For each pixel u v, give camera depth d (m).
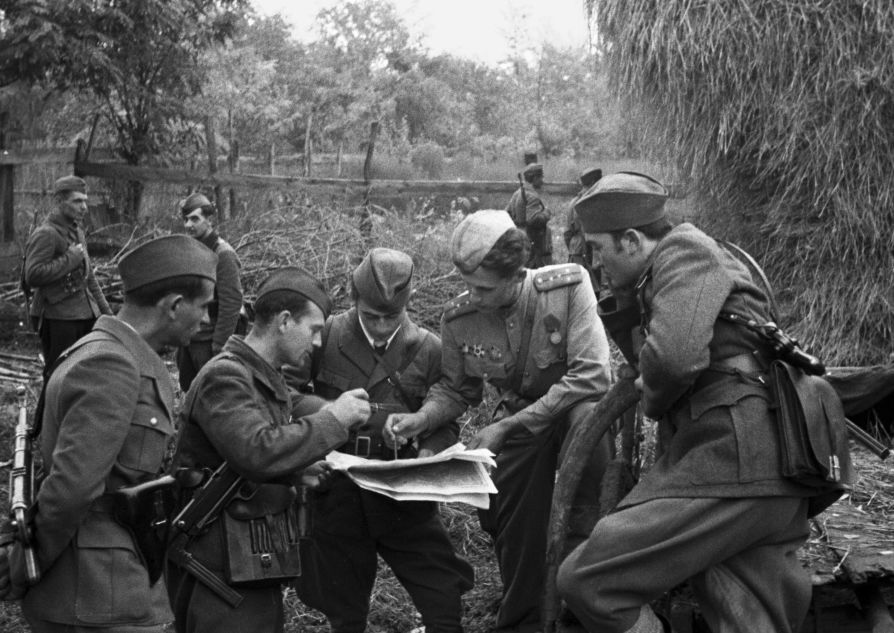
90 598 3.03
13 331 10.48
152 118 13.36
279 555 3.46
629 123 8.78
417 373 4.16
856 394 4.95
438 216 13.31
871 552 4.08
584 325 4.11
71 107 14.23
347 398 3.49
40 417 3.25
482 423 6.79
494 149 24.16
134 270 3.21
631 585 3.16
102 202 12.95
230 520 3.41
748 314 3.22
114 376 3.04
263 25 23.12
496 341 4.14
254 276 9.99
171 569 3.47
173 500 3.37
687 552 3.13
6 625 4.78
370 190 12.28
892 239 7.51
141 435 3.12
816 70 7.73
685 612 4.00
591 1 8.75
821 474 3.13
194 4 13.07
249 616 3.43
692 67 8.02
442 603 4.11
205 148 14.79
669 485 3.19
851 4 7.59
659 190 3.41
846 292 7.60
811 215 7.80
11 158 12.00
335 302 9.62
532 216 10.88
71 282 7.40
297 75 22.27
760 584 3.20
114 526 3.10
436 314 9.30
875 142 7.54
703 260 3.19
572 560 3.25
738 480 3.11
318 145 20.91
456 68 26.17
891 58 7.49
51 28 11.54
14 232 12.09
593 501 4.14
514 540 4.30
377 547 4.20
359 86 23.28
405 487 3.61
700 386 3.20
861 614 4.08
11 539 3.03
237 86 18.09
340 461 3.68
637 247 3.37
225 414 3.32
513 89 26.52
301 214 11.43
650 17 8.25
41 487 2.97
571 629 3.83
